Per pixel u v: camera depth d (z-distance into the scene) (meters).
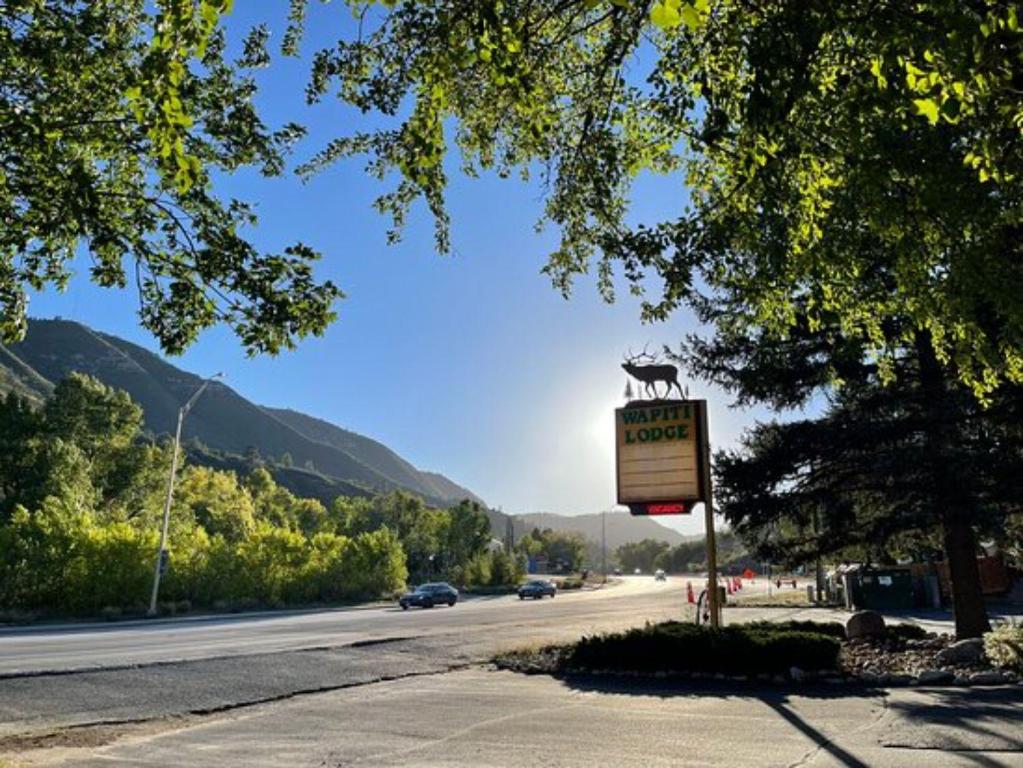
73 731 9.34
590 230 7.30
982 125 4.93
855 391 16.27
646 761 7.16
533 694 11.48
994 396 13.82
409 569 86.81
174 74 3.87
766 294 6.88
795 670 11.83
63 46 6.41
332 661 15.57
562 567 146.38
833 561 19.41
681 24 5.22
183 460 67.75
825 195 6.34
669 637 12.89
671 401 15.64
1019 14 3.47
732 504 16.75
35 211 6.56
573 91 6.94
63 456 54.00
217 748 8.14
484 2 4.56
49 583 35.88
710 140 5.08
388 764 7.18
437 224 7.18
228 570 45.78
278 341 6.92
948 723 8.22
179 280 6.82
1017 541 18.97
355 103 5.94
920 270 6.44
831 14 3.91
